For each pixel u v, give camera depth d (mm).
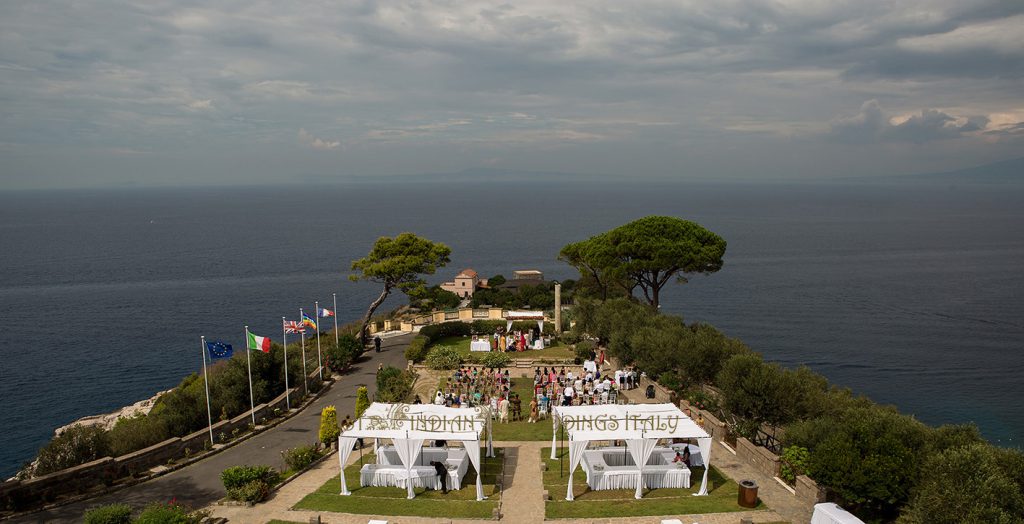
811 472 26219
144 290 161125
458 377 47000
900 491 23734
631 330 51688
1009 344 107000
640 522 24531
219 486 30625
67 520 26406
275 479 29688
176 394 43688
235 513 26078
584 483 29000
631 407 29859
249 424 40125
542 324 65375
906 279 177250
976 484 20562
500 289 100500
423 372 52188
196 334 112938
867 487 24031
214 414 40781
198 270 196125
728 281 174250
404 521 24812
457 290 107188
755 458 30750
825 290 160375
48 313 132250
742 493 25906
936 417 73062
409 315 82812
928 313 133000
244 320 125625
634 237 68062
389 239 68125
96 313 132125
